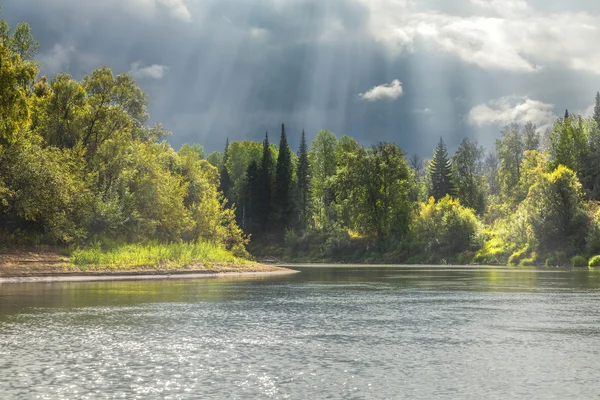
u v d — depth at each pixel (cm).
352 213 10462
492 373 1023
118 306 2103
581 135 11725
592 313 1969
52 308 2023
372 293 2833
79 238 4572
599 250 7219
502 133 14188
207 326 1600
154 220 5522
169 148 7338
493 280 4094
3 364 1077
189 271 4716
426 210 10388
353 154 10812
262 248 12588
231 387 911
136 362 1104
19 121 3631
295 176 14338
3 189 3997
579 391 895
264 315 1873
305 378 978
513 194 13162
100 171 5356
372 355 1190
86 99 5859
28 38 4862
